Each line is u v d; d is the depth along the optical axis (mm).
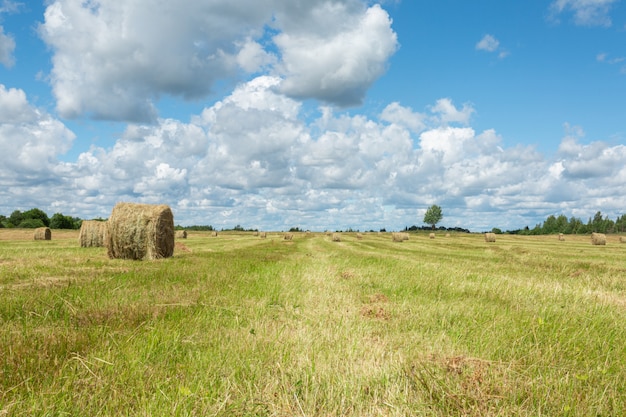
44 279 9672
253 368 4250
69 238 42594
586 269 17156
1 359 4176
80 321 5957
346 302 8320
